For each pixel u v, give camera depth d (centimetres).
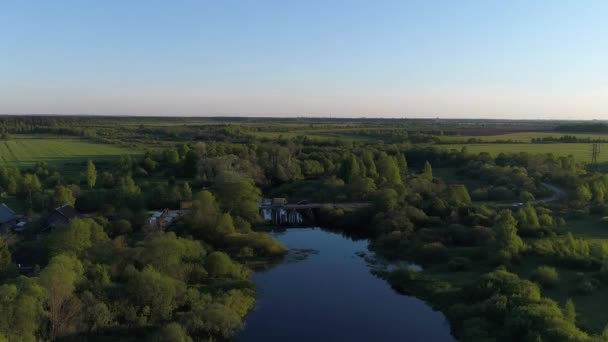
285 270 8381
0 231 9175
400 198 11506
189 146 19838
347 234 11125
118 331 5459
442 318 6375
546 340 4819
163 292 5825
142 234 9469
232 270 7738
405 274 7656
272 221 12469
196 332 5631
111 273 6456
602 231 9425
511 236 8012
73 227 7044
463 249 8756
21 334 4628
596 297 6288
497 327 5572
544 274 6725
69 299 5319
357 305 6825
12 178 13012
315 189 14150
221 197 11131
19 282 5156
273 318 6356
